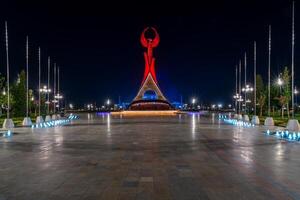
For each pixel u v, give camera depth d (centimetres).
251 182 1479
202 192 1318
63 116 9638
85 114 11781
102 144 2919
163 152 2412
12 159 2109
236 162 1984
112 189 1367
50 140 3269
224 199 1228
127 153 2364
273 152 2408
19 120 7012
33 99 10388
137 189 1365
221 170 1745
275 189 1362
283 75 8456
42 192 1329
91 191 1339
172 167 1830
